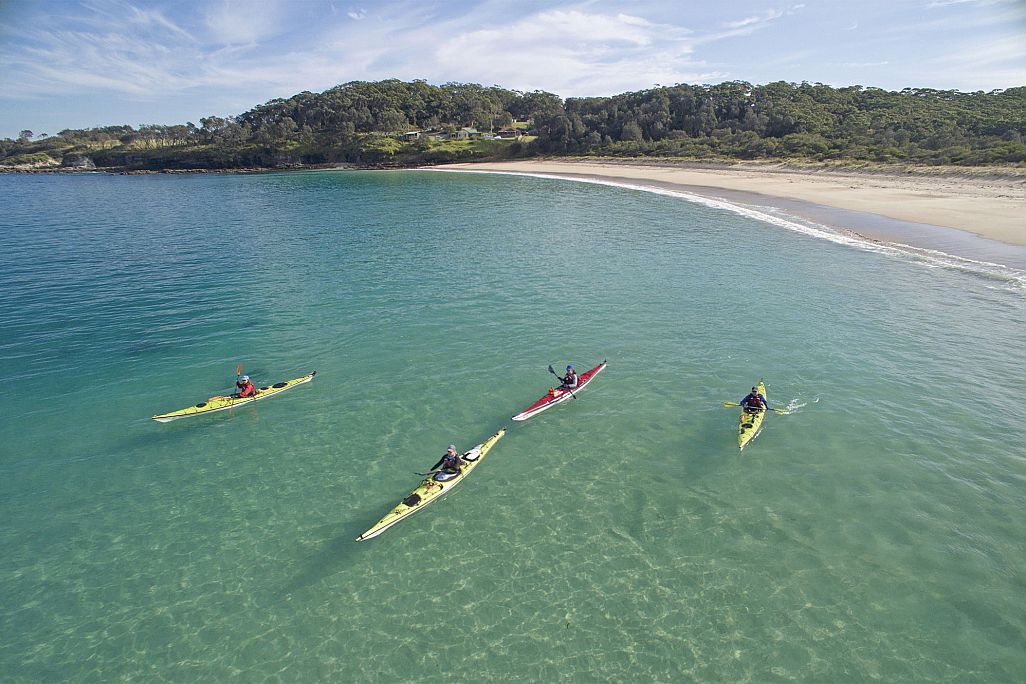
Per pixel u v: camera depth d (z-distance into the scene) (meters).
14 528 14.88
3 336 27.03
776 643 11.18
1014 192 58.97
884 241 42.97
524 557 13.53
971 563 12.79
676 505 15.04
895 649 10.95
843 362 22.47
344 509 15.40
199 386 22.23
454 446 17.41
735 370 22.11
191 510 15.46
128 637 11.85
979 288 31.09
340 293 32.72
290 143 174.00
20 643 11.77
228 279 36.22
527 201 73.12
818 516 14.41
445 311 29.27
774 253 39.88
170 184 125.19
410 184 105.19
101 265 40.31
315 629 11.91
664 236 46.84
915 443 17.16
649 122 142.25
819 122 113.69
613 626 11.68
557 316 28.16
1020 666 10.52
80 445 18.44
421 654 11.27
